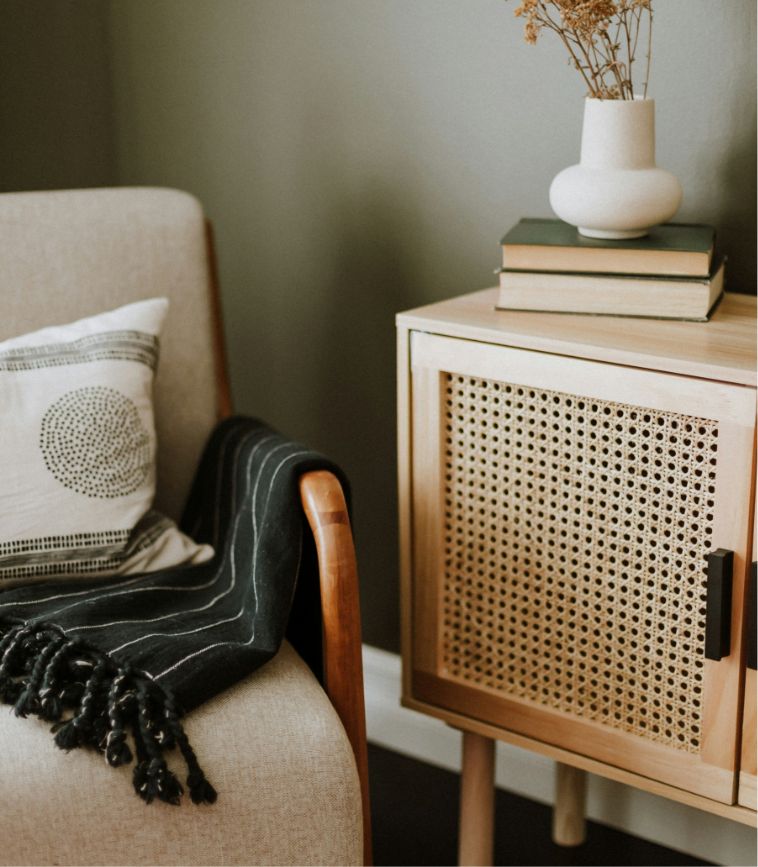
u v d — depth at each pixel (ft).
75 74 6.36
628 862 5.22
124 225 4.91
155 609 4.06
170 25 5.95
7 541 4.13
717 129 4.47
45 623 3.76
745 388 3.47
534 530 4.13
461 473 4.28
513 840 5.39
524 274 4.17
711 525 3.69
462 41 5.02
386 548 5.94
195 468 5.04
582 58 4.69
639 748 4.05
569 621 4.15
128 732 3.44
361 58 5.35
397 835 5.42
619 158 4.05
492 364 4.00
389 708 6.11
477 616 4.40
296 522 3.89
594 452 3.89
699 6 4.39
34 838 3.25
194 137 6.06
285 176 5.78
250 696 3.66
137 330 4.53
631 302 4.08
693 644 3.84
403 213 5.43
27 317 4.76
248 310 6.16
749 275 4.53
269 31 5.61
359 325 5.74
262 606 3.84
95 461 4.28
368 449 5.88
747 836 5.08
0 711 3.51
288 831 3.50
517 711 4.34
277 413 6.21
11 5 6.47
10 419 4.21
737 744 3.82
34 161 6.55
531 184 4.99
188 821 3.37
